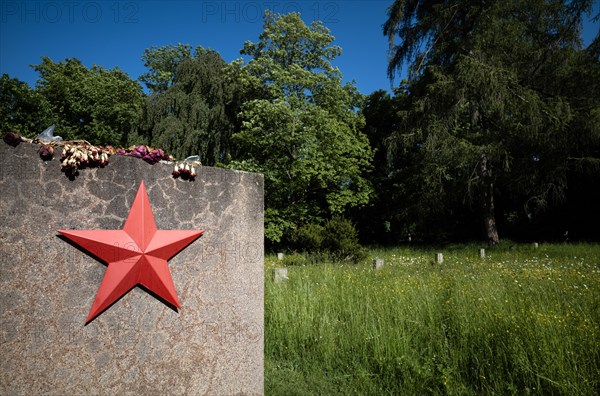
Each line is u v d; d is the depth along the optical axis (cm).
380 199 2628
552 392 347
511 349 398
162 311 313
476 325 458
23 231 260
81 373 274
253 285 371
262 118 1931
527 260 1241
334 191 2188
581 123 1680
